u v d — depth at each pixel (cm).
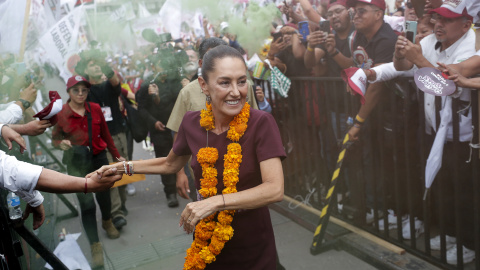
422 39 286
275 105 423
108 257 353
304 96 375
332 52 345
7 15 344
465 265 276
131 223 425
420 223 323
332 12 351
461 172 268
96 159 361
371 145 317
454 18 251
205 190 171
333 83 338
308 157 391
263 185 158
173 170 198
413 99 297
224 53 159
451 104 256
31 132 220
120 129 433
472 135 247
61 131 349
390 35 308
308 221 365
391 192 329
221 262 179
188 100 279
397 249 299
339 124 344
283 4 424
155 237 386
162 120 438
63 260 312
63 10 639
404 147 307
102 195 373
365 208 333
